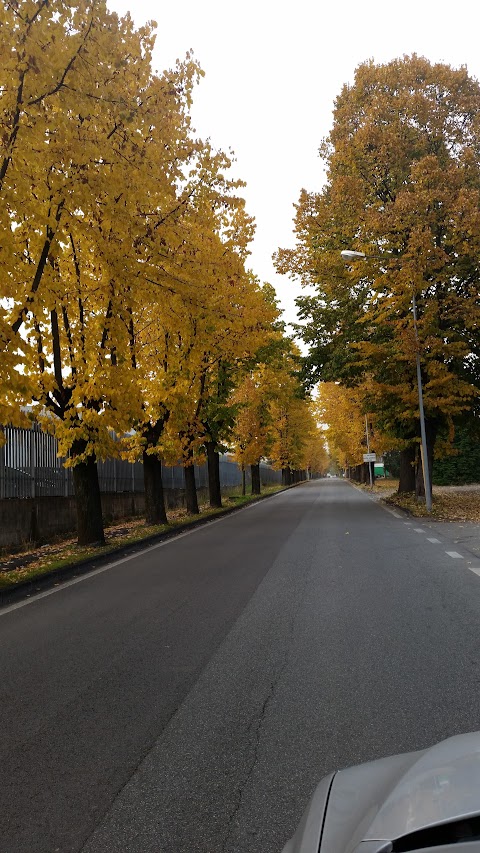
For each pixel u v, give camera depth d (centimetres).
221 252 1850
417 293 2233
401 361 2380
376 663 548
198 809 314
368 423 5178
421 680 499
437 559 1157
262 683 506
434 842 139
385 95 2400
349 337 2566
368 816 159
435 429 2700
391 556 1204
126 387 1348
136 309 1529
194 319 1522
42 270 1102
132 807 318
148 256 1172
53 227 973
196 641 639
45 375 1223
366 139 2325
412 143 2384
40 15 895
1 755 386
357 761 360
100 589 973
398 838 138
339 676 516
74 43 904
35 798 331
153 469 2052
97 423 1341
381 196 2512
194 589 925
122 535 1770
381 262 2322
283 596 848
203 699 474
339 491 5138
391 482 7181
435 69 2406
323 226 2472
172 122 1231
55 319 1424
